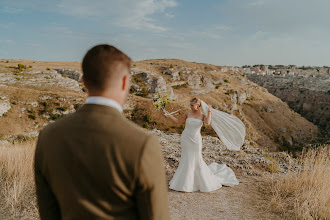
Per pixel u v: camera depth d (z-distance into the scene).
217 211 4.70
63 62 117.06
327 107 152.50
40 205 1.04
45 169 0.97
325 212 4.30
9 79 61.41
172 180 5.90
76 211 0.88
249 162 7.87
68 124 0.95
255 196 5.46
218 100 96.19
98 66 0.94
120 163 0.85
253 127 96.31
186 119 6.02
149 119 54.56
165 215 0.92
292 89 181.25
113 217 0.89
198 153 5.86
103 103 0.96
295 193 5.25
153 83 77.62
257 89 133.38
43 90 59.97
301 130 108.00
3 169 5.44
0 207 4.13
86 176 0.87
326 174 5.46
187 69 116.56
